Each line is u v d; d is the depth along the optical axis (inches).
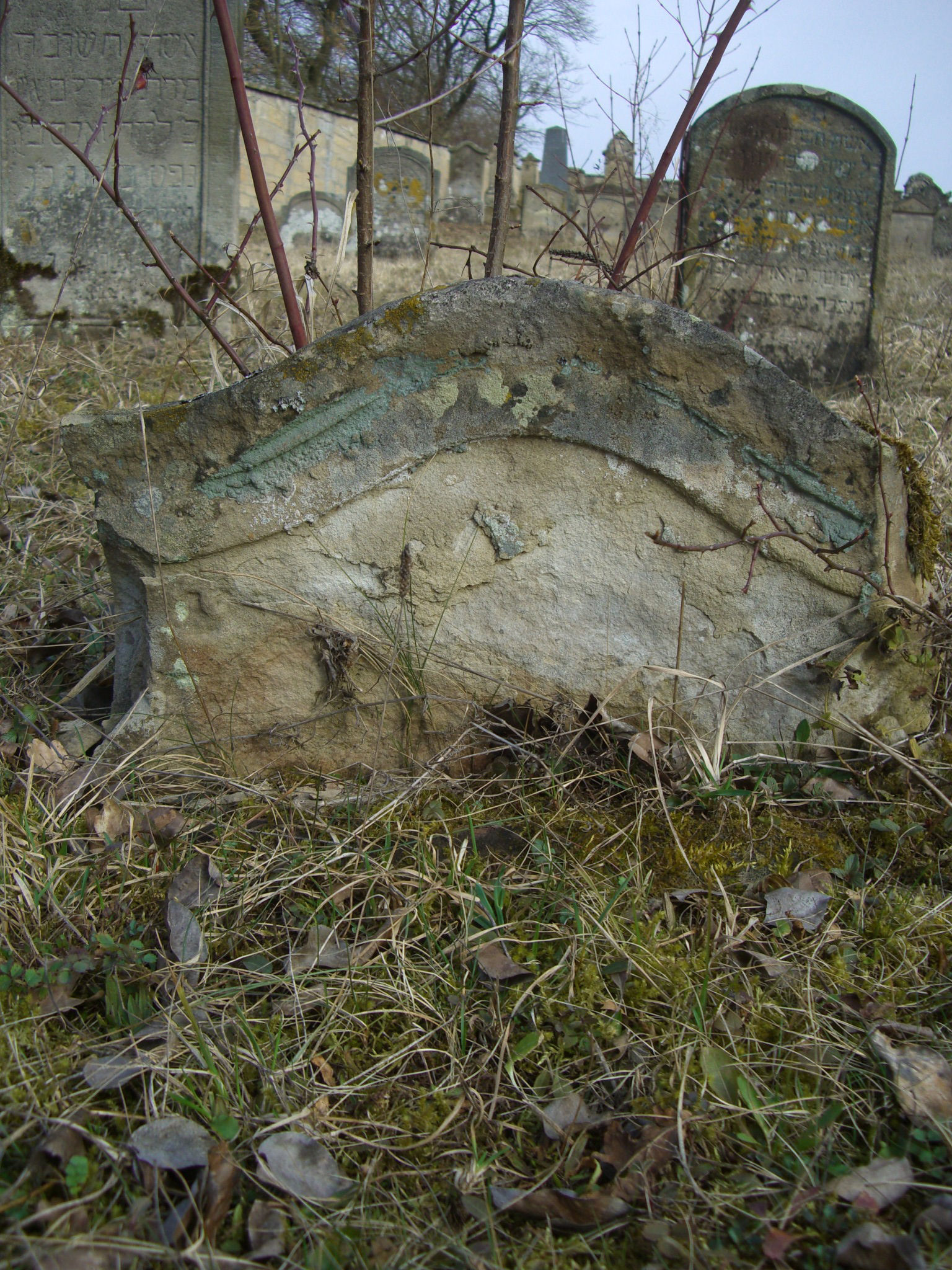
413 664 85.4
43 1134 54.4
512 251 316.8
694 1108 58.5
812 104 227.8
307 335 114.8
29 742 86.2
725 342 74.5
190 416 75.8
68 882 72.8
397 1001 65.6
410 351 74.5
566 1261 50.3
